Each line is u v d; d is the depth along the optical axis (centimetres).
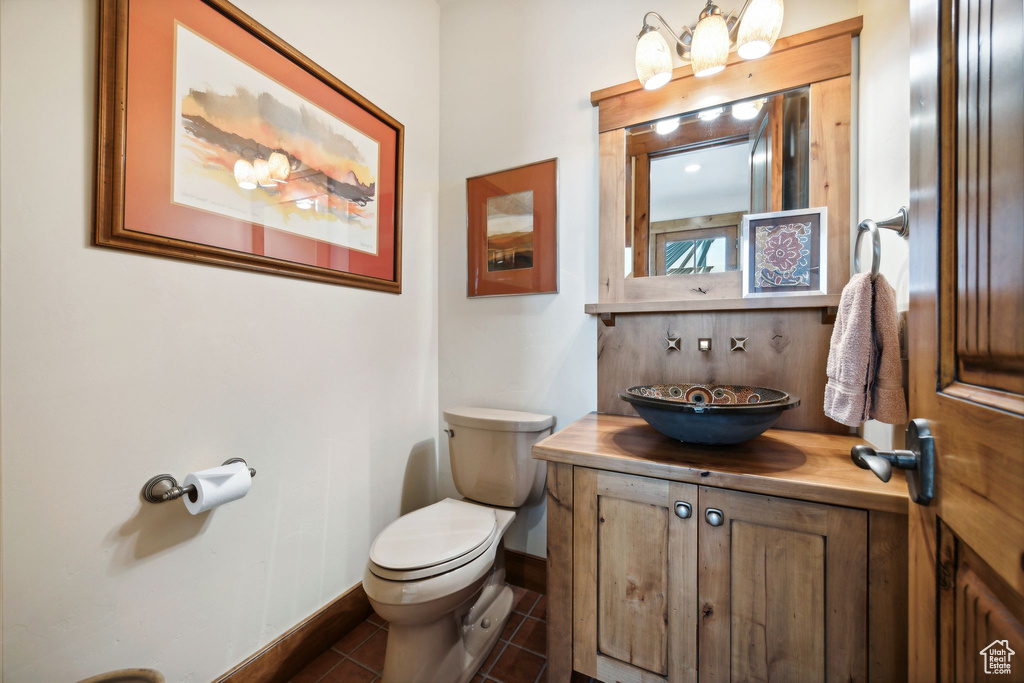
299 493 125
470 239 180
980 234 40
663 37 141
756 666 83
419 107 177
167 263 94
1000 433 36
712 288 133
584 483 102
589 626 101
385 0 158
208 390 102
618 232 147
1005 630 34
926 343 51
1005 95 36
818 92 119
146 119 89
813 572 79
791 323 123
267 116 114
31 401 75
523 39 168
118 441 86
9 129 72
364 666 124
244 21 108
